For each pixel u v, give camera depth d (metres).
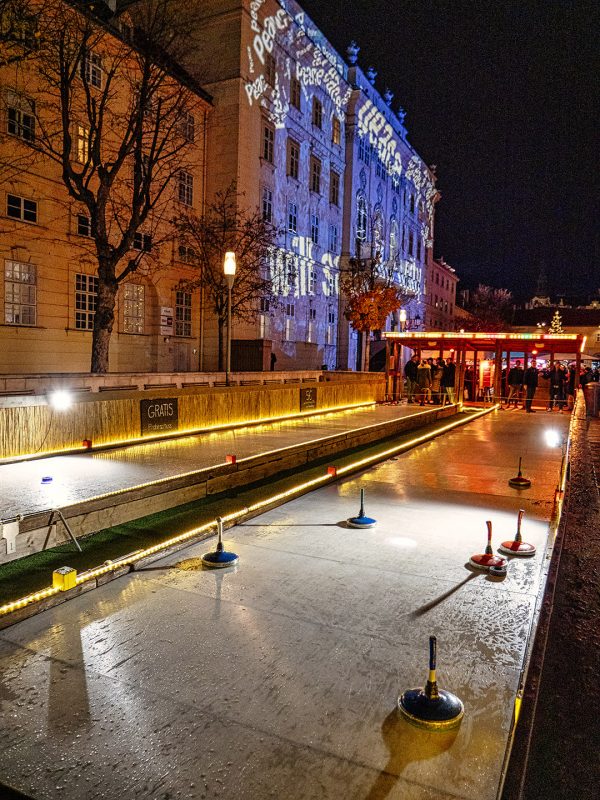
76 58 15.28
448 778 2.26
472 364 26.78
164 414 10.46
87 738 2.48
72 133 20.00
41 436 8.16
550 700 3.15
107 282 15.70
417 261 55.84
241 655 3.20
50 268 19.78
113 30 20.05
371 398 21.70
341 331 40.00
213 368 27.22
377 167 44.75
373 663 3.15
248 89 28.08
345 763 2.34
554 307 89.50
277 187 31.48
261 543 5.28
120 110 21.48
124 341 23.25
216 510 6.57
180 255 25.86
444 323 68.19
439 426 16.30
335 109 38.22
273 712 2.68
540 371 26.64
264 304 30.59
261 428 12.24
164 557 4.83
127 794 2.17
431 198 60.00
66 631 3.47
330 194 38.28
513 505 6.89
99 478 6.59
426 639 3.44
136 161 16.08
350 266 38.97
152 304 24.67
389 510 6.58
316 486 7.80
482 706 2.76
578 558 5.16
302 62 33.50
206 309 26.73
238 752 2.40
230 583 4.27
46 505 5.29
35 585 4.24
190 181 27.02
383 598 4.04
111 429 9.33
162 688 2.87
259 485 8.05
